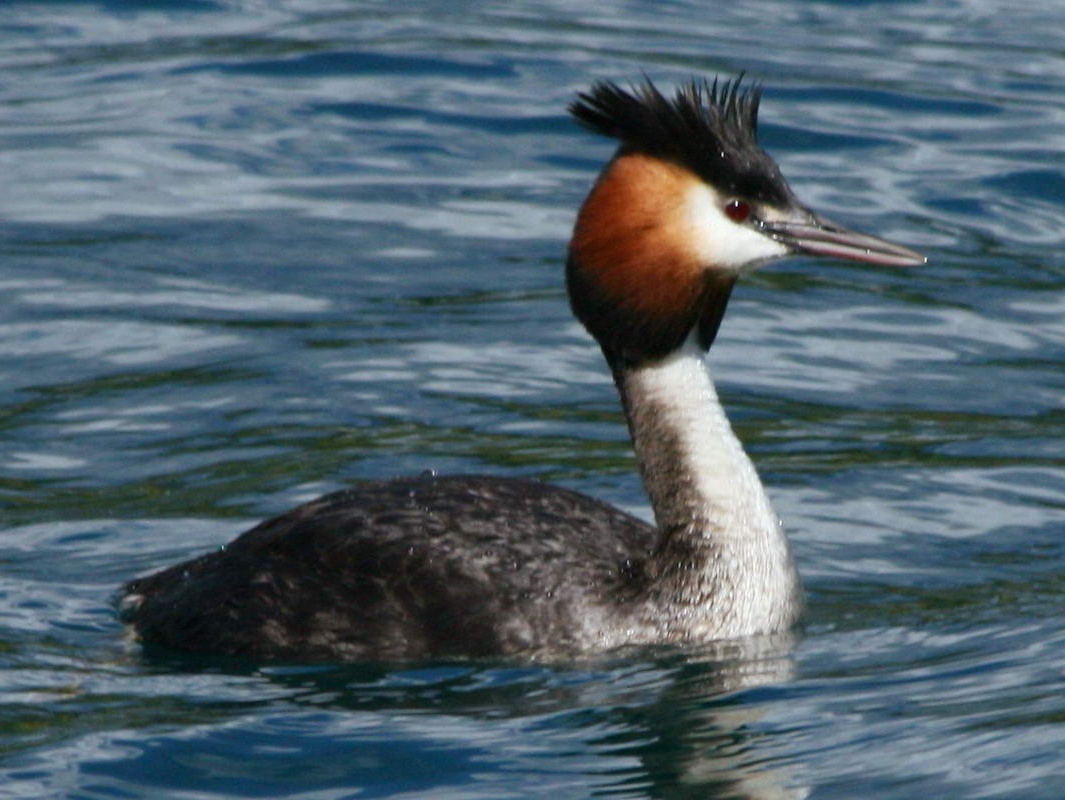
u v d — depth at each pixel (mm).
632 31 24203
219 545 13234
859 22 25031
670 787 9711
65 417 15328
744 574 11766
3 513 13719
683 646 11625
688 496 11805
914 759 9867
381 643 11453
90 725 10562
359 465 14508
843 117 21469
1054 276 18281
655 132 11508
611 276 11680
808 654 11531
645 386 11922
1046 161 20438
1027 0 26328
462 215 19344
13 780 9867
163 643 11797
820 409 15734
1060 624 11852
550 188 19969
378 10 24828
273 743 10328
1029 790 9352
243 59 22844
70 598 12500
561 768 10016
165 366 16281
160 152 20578
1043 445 15062
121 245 18562
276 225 19047
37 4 24672
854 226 18812
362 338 16875
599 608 11625
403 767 10039
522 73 22484
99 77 22406
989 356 16812
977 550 13273
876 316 17656
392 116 21438
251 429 15156
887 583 12742
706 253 11555
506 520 11984
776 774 9844
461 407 15625
